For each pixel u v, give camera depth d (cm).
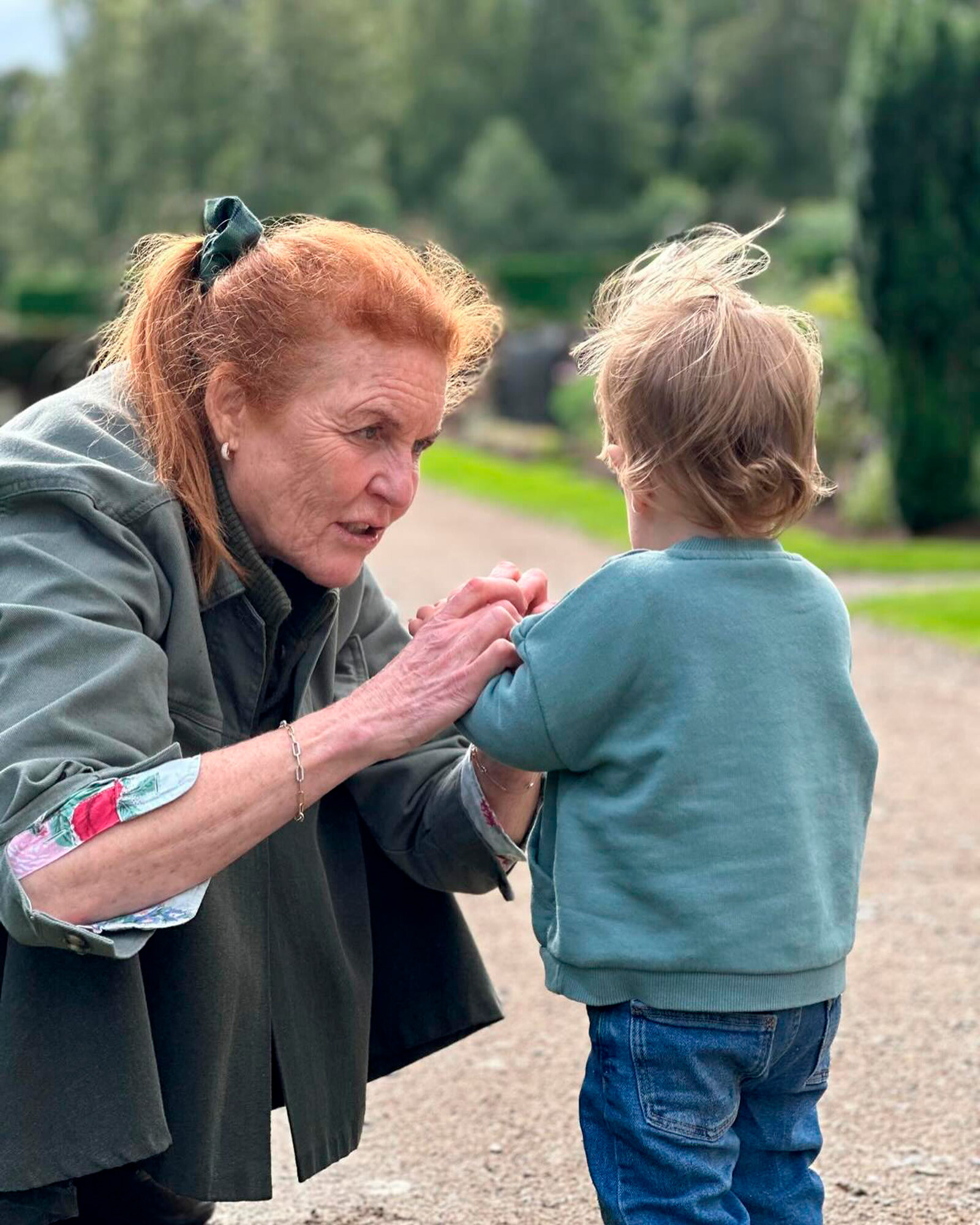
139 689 194
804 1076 204
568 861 200
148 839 187
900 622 847
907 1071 320
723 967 190
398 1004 242
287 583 222
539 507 1403
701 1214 191
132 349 216
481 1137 296
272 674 222
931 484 1194
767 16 6625
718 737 193
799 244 2397
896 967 381
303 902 219
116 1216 236
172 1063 201
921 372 1185
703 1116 194
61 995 191
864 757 207
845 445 1345
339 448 204
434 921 242
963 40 1130
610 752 197
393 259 209
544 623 201
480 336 225
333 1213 265
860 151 1150
